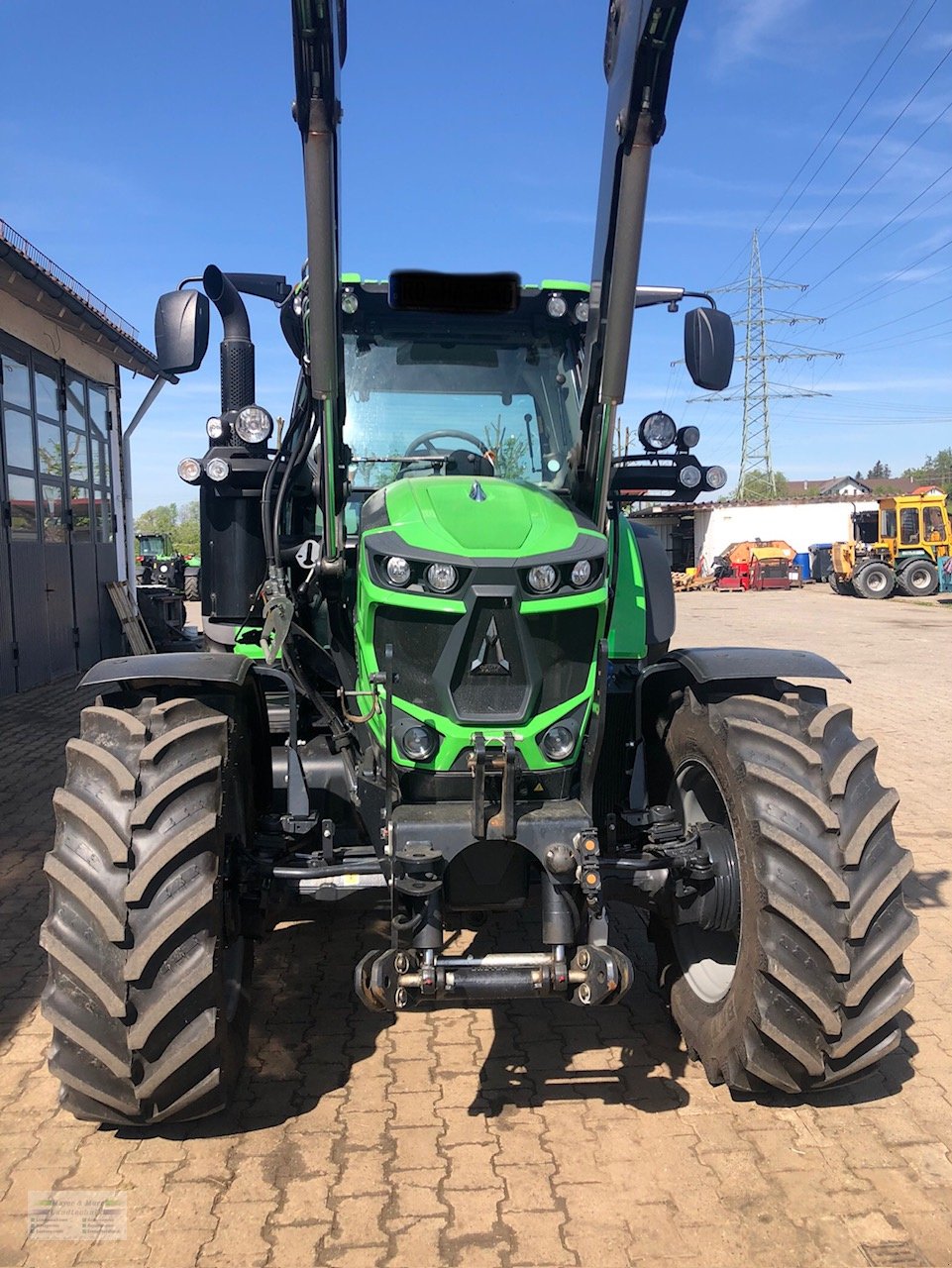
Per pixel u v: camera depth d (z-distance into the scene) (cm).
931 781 745
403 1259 249
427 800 302
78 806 279
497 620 292
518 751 297
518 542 299
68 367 1285
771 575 3516
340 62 301
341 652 358
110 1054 264
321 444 330
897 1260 249
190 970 267
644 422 390
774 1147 294
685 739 343
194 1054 269
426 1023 372
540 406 420
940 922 468
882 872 286
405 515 312
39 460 1180
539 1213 266
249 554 453
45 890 505
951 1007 383
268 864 313
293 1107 316
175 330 354
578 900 298
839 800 290
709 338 378
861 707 1060
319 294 310
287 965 420
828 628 1981
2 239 915
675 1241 255
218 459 418
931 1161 288
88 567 1351
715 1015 316
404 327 418
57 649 1231
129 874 269
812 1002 276
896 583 2952
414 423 414
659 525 4675
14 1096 323
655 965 423
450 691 294
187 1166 285
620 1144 296
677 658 348
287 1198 272
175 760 288
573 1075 336
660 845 327
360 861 320
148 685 330
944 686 1212
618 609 385
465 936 445
